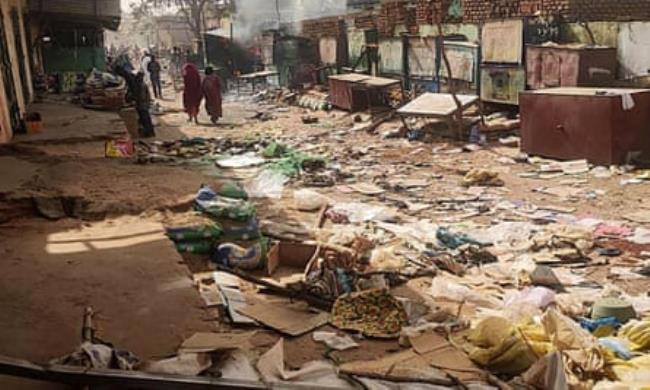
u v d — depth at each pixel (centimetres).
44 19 2742
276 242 730
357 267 677
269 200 1008
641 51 1345
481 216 906
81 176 997
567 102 1198
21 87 1811
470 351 467
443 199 1005
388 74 2130
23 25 2217
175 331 466
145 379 354
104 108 1883
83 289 542
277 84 3017
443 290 617
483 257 720
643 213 882
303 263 707
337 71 2498
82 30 3028
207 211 764
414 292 627
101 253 638
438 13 1819
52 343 440
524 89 1552
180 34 5669
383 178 1169
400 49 2030
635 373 433
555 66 1437
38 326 467
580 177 1107
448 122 1561
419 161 1315
